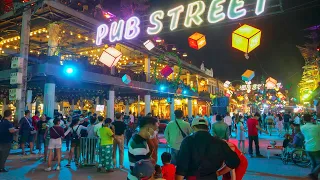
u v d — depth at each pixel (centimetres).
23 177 766
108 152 847
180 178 307
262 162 998
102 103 2698
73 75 1655
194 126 330
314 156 679
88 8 1967
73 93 2153
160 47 2680
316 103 2412
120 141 914
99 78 1873
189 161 308
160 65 2936
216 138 322
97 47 2241
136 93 2656
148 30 1132
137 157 412
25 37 1485
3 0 1680
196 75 3684
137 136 428
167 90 2688
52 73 1527
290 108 5375
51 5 1480
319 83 2631
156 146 545
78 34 1928
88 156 923
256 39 672
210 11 986
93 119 980
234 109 4641
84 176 782
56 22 1628
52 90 1557
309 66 3206
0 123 852
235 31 685
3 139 841
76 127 951
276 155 1129
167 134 696
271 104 4719
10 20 1616
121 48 2373
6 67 1678
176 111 704
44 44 2209
